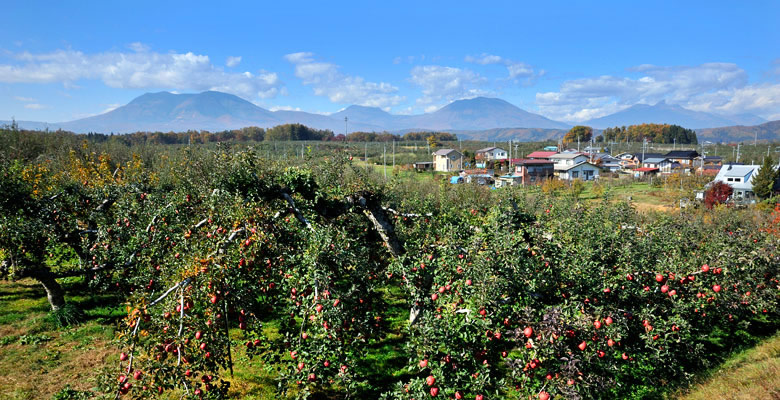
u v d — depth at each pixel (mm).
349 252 8648
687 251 12812
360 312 8328
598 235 11367
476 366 7500
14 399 8477
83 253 13375
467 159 86000
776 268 11172
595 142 161875
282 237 9984
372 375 9945
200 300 6965
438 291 8430
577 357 6867
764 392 7832
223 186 11258
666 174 68938
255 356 10438
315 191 12047
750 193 48938
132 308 6625
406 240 13312
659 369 9625
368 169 26641
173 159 34500
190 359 6535
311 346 7418
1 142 35281
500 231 8758
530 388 7453
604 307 8102
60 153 33875
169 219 11883
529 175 70125
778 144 143500
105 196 14984
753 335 12039
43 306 13172
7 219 11523
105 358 10258
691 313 10273
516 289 7699
